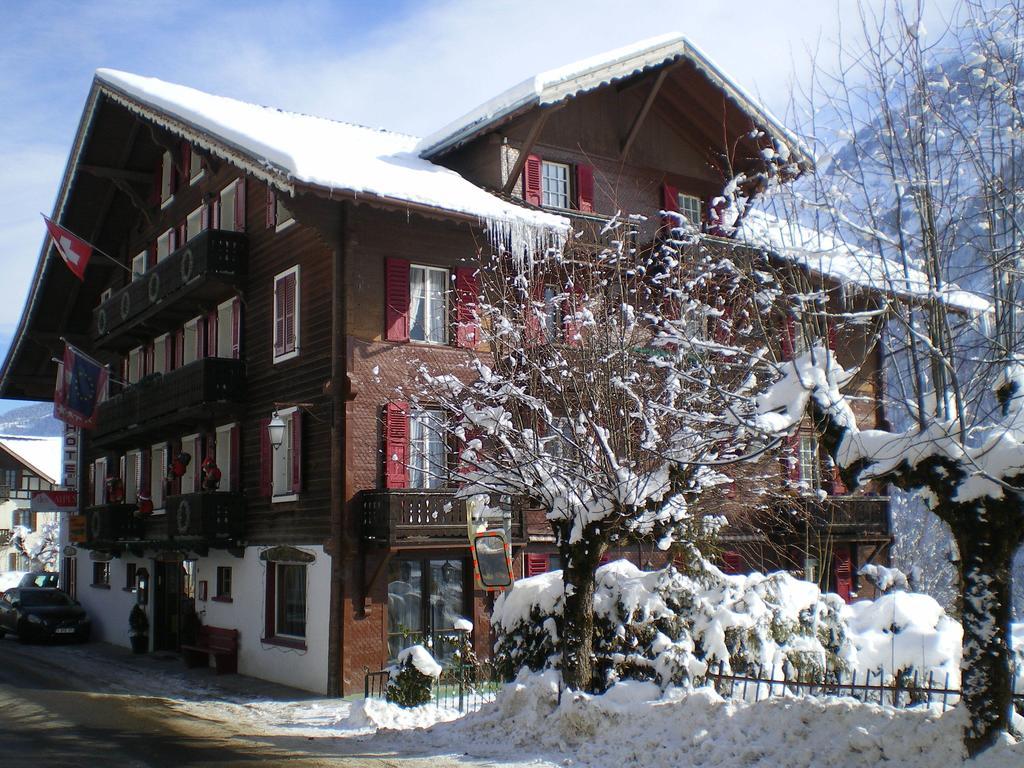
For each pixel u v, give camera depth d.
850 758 9.03
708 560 15.18
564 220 21.00
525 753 11.41
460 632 20.41
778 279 10.84
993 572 8.56
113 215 31.78
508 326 14.43
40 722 14.84
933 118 9.28
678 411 11.84
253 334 23.30
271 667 21.25
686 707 10.66
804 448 19.86
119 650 28.25
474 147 23.39
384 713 14.80
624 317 14.32
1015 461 8.29
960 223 9.17
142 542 26.81
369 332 20.02
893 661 13.16
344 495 19.42
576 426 12.84
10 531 62.31
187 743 13.16
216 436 24.70
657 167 25.19
